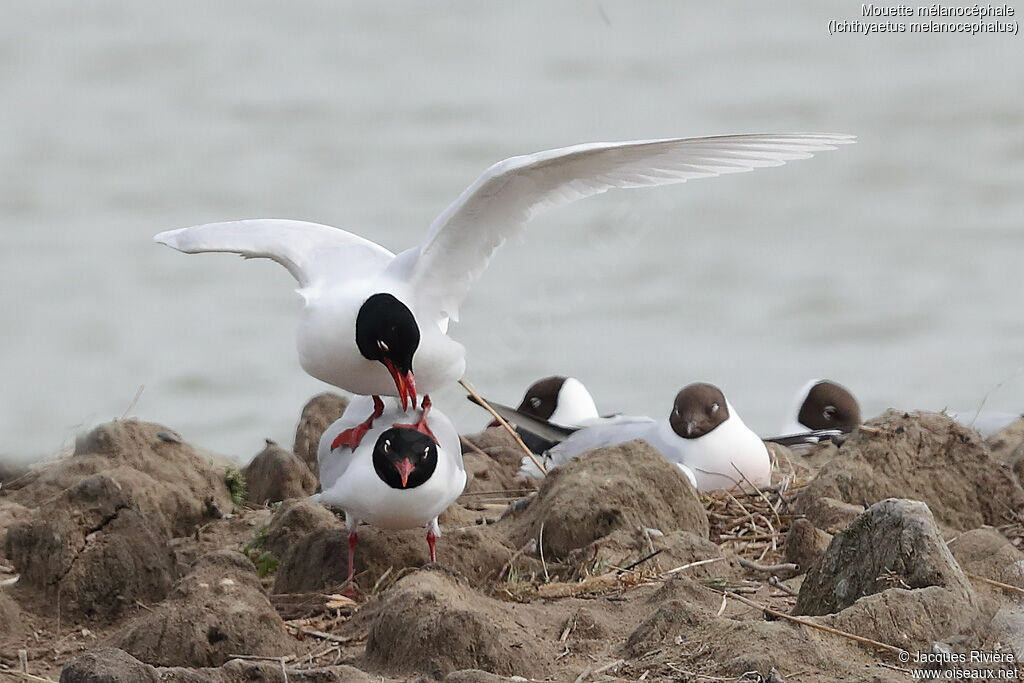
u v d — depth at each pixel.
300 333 13.80
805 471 16.56
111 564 11.82
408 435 12.40
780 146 12.91
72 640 11.41
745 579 12.34
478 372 26.44
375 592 12.30
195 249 14.21
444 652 10.06
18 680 10.48
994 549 11.52
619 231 31.75
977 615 10.32
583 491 13.18
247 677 9.76
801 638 9.88
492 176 12.98
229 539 14.28
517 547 13.32
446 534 13.00
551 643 10.59
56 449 18.64
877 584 10.66
